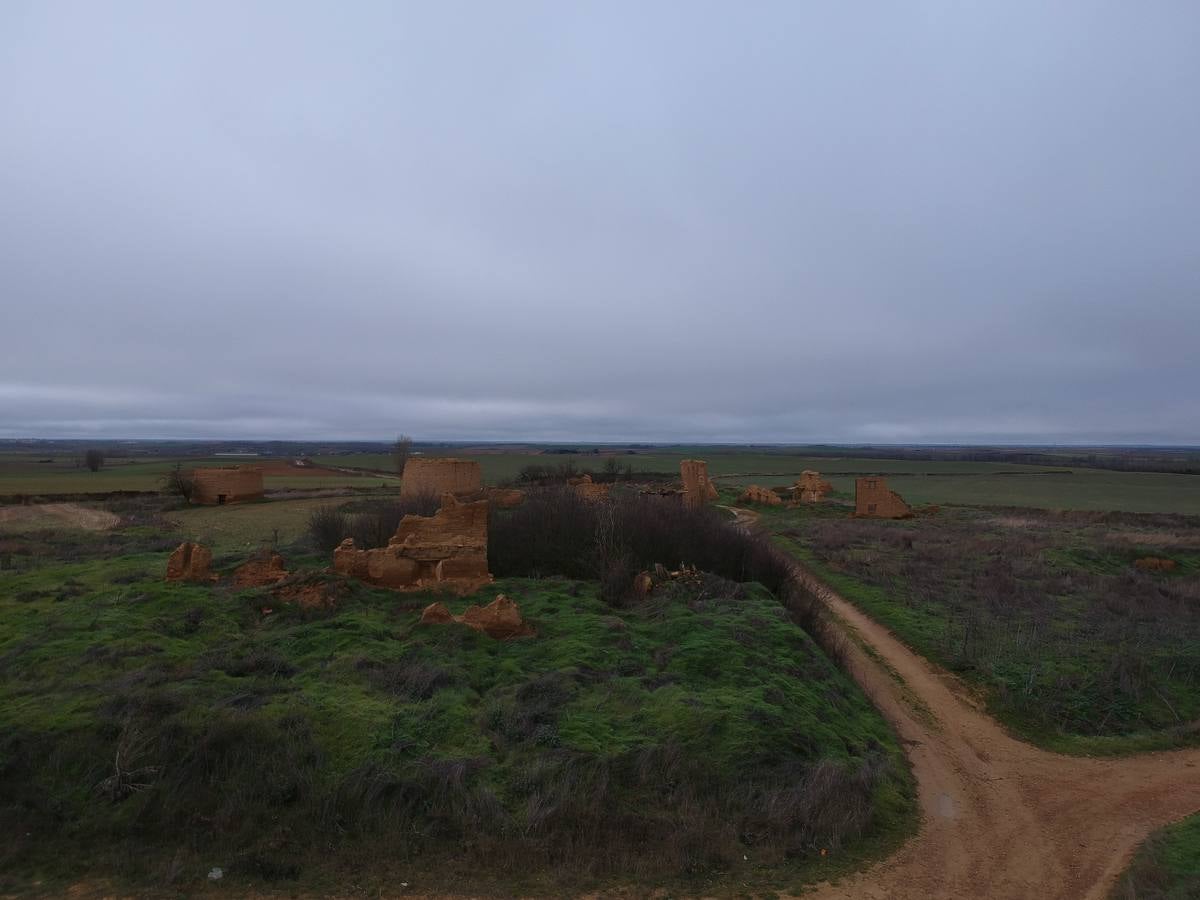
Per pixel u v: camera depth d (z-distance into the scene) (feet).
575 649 63.10
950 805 48.32
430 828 38.63
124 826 37.22
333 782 40.98
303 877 35.19
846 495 274.77
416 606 73.61
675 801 42.19
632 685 55.88
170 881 34.09
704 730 48.26
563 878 36.19
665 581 89.10
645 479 338.95
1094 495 328.90
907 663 78.28
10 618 66.03
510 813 40.06
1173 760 57.41
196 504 218.59
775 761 46.24
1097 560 135.85
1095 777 53.83
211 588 74.59
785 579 98.17
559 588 84.58
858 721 58.70
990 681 71.36
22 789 38.42
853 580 112.98
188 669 53.72
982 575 117.91
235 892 33.88
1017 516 220.43
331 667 55.98
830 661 71.00
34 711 44.88
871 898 36.40
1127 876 38.60
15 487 290.35
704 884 36.52
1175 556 137.80
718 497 240.32
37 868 34.45
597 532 97.25
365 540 105.60
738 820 41.27
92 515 192.13
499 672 58.39
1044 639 83.10
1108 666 74.74
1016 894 37.68
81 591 75.25
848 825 41.37
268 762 41.73
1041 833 44.83
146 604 67.77
